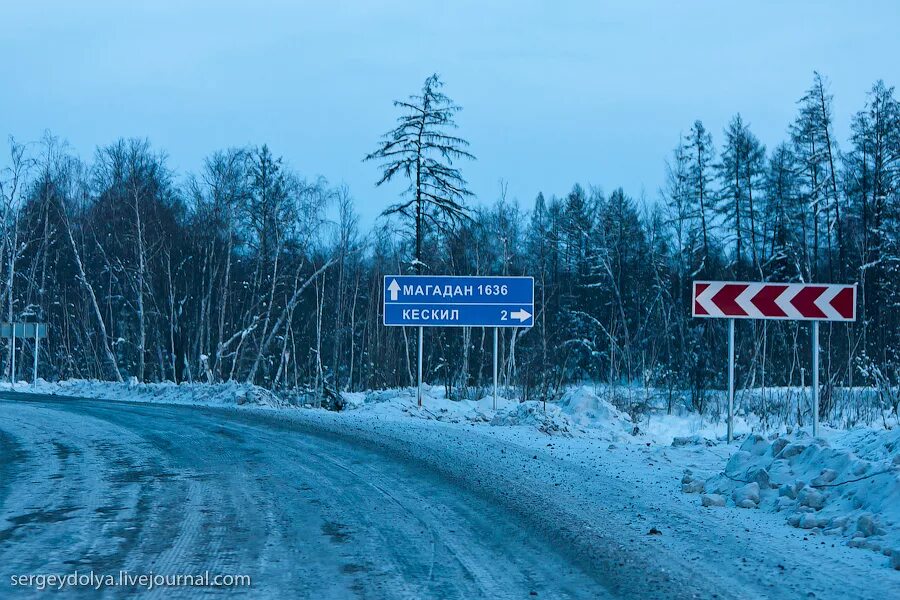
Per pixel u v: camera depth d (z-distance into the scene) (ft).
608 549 25.76
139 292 144.87
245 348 159.84
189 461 46.47
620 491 36.06
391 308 80.18
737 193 155.63
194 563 24.50
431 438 55.77
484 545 26.91
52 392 115.34
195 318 160.86
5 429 63.21
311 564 24.49
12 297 168.04
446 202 128.57
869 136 139.23
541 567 24.21
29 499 34.81
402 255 172.35
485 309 80.02
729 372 52.24
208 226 153.69
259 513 32.04
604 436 72.90
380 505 33.63
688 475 38.37
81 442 55.31
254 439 56.90
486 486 37.45
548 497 34.55
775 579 22.12
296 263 170.09
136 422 68.64
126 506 33.35
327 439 56.75
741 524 29.19
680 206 154.30
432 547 26.66
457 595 21.47
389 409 81.61
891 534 25.46
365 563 24.63
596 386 153.48
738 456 37.60
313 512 32.24
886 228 138.62
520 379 135.85
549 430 69.92
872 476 29.71
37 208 176.86
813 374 46.14
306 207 156.46
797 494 31.81
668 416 109.81
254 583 22.44
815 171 141.38
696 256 162.91
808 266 140.15
